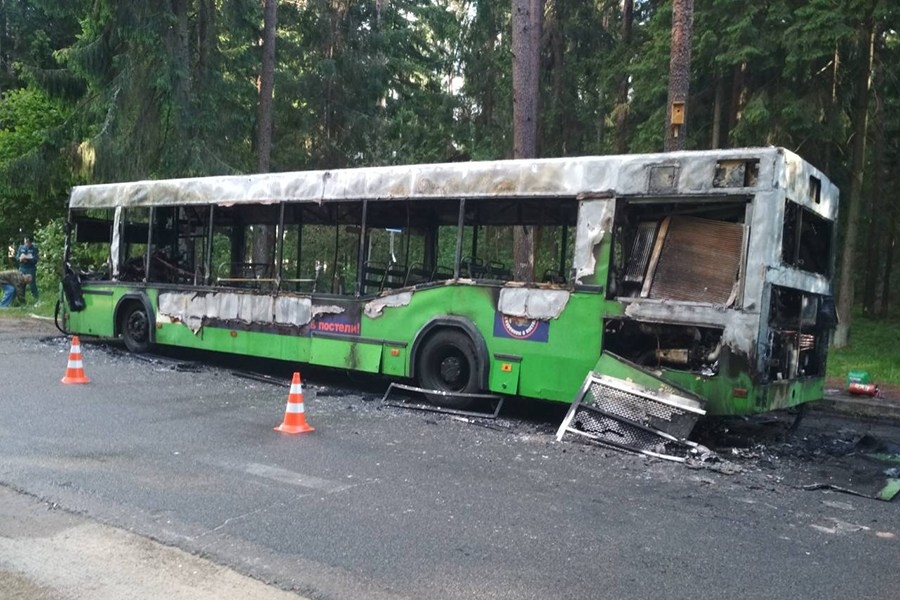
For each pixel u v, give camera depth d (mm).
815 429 9055
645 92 17359
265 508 5086
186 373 10953
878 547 4836
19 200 24797
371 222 11062
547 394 8172
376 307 9562
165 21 17797
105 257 20922
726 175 7223
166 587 3826
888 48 16094
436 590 3891
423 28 31469
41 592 3734
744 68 15383
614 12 24078
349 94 25328
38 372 10352
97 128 19203
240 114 21594
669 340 7750
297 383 7527
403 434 7578
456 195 8922
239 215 12516
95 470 5820
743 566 4395
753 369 6953
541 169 8320
